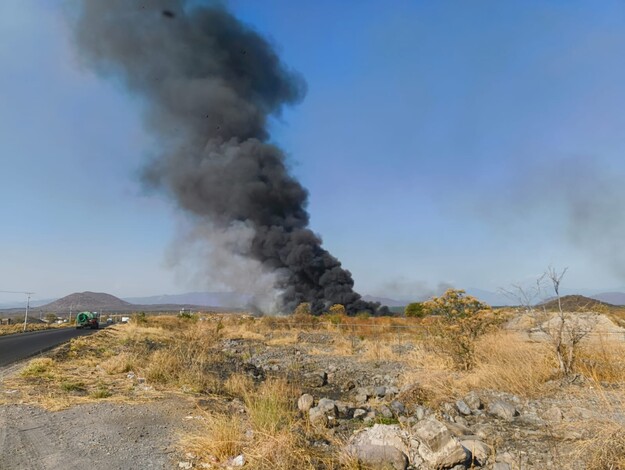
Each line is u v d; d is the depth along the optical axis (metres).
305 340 22.59
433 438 4.83
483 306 10.66
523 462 4.79
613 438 4.79
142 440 5.20
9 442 4.98
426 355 12.35
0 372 10.54
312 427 6.23
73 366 11.37
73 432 5.44
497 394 7.77
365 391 9.20
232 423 5.36
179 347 14.28
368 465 4.62
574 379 8.03
